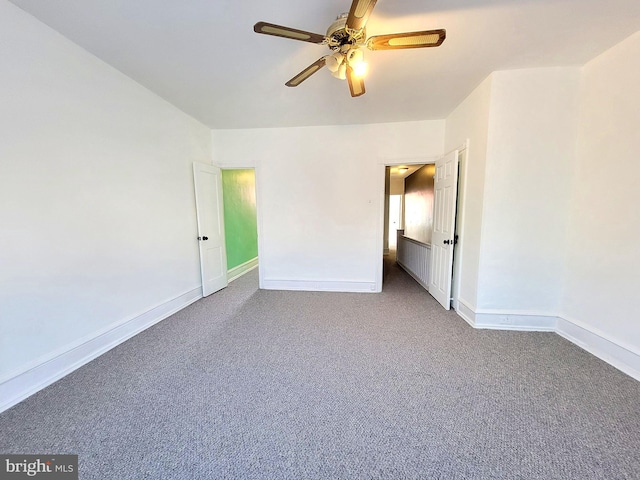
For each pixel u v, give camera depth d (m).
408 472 1.23
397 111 3.27
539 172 2.45
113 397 1.74
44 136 1.84
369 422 1.52
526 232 2.54
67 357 2.01
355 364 2.10
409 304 3.45
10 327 1.68
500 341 2.44
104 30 1.85
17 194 1.70
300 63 2.25
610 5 1.60
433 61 2.21
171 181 3.14
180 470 1.25
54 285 1.92
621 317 2.00
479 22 1.74
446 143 3.47
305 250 4.05
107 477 1.21
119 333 2.46
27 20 1.70
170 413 1.60
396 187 8.73
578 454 1.30
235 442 1.40
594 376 1.91
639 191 1.88
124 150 2.49
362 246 3.93
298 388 1.82
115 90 2.37
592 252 2.23
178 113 3.24
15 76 1.67
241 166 4.02
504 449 1.34
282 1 1.57
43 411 1.62
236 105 3.11
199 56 2.15
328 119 3.56
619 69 2.00
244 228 5.38
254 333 2.66
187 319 3.02
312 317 3.05
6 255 1.65
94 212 2.21
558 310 2.57
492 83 2.40
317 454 1.32
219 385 1.86
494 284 2.65
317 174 3.89
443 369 2.02
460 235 3.06
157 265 2.94
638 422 1.49
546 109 2.38
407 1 1.55
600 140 2.16
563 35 1.89
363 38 1.60
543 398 1.69
